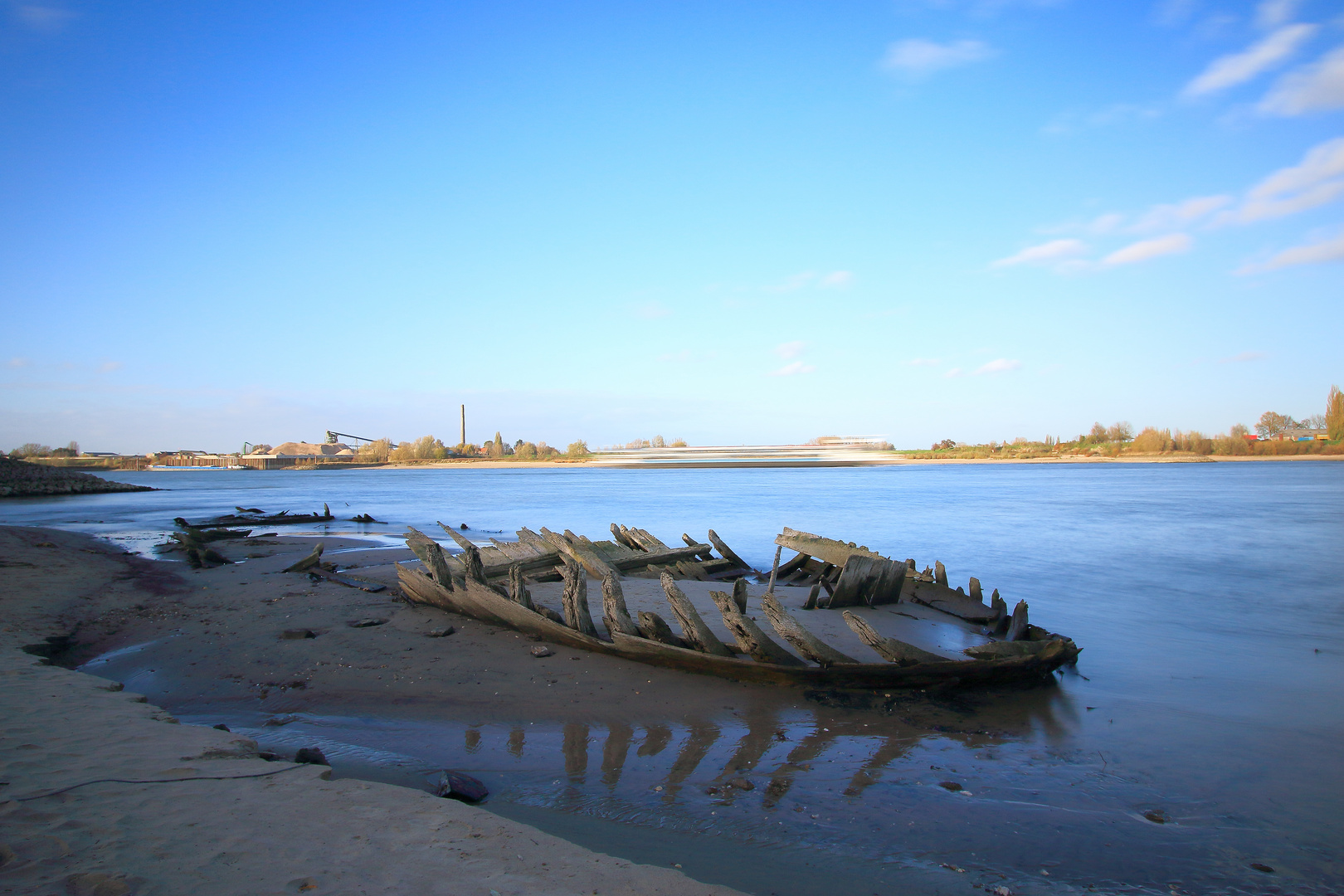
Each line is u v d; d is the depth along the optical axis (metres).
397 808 5.02
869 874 4.88
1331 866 5.13
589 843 5.13
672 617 12.05
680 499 57.78
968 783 6.42
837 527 33.09
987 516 38.38
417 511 45.78
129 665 10.30
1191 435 186.50
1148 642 12.20
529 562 15.94
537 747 7.19
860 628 8.99
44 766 5.34
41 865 3.82
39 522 37.03
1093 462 184.75
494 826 4.88
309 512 45.41
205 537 26.31
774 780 6.42
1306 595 16.59
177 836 4.29
